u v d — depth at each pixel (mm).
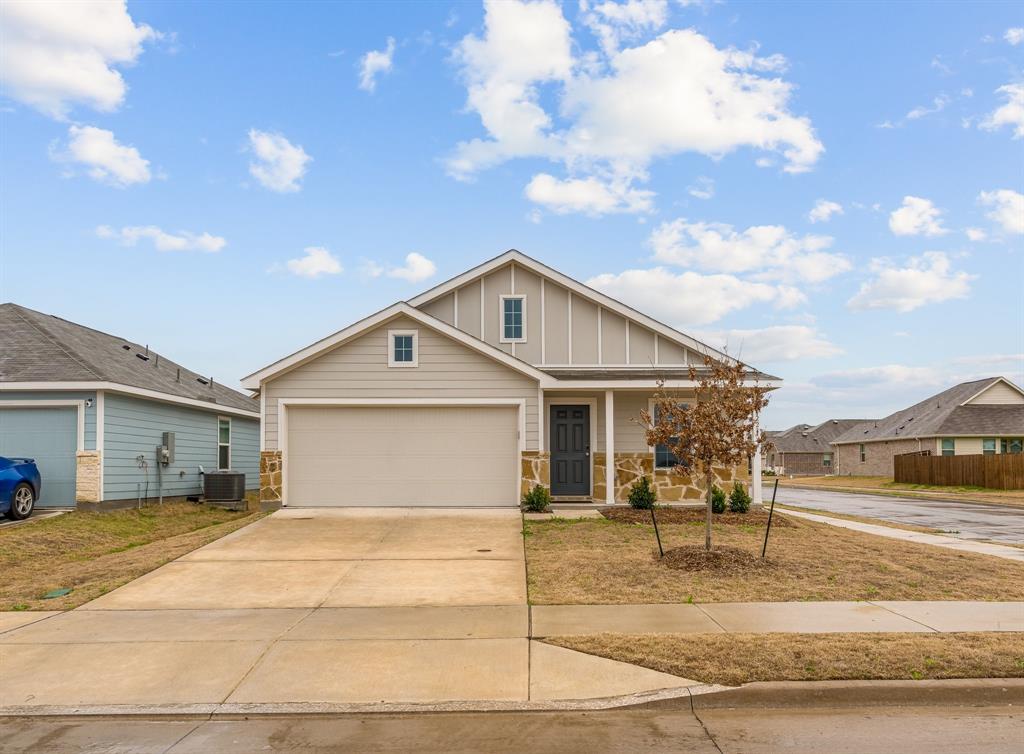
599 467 19266
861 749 5383
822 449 75062
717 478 19000
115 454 18703
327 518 16250
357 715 6160
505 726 5895
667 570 11055
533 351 19844
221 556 12516
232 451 27031
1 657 7477
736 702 6293
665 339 19891
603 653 7273
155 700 6375
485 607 9227
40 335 19406
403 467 17578
